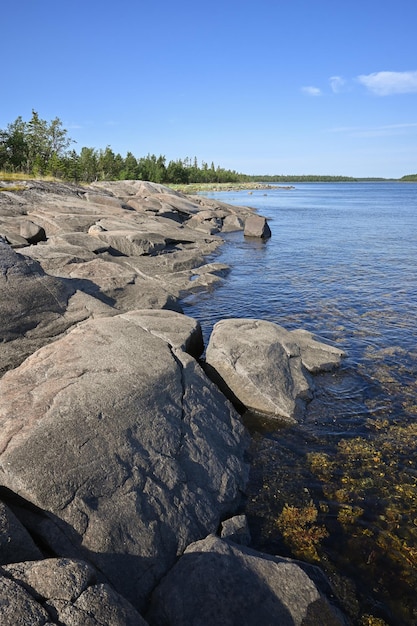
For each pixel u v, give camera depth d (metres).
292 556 7.17
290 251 35.50
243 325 13.55
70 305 13.29
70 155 78.31
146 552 6.09
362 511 8.14
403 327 17.62
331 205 91.31
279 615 5.46
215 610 5.38
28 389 8.12
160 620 5.36
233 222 50.53
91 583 4.51
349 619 6.12
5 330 11.45
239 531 7.27
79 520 5.97
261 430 10.55
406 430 10.67
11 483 6.11
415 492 8.64
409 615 6.27
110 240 27.11
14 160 71.00
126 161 122.56
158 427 7.88
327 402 11.88
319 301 21.28
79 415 7.29
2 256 13.23
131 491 6.63
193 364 10.05
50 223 29.19
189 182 162.75
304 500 8.38
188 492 7.32
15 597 4.00
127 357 9.38
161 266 26.84
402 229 49.09
